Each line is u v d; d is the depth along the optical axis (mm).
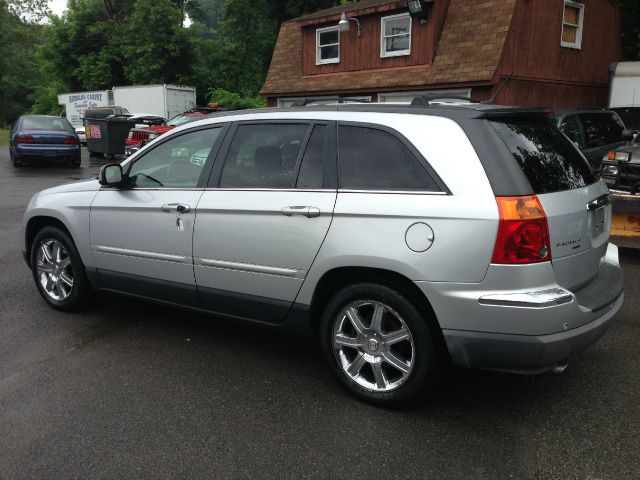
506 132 3182
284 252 3533
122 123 20594
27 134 16906
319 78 20500
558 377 3758
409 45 17797
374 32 18703
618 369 3861
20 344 4324
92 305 5090
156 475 2775
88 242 4617
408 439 3061
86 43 40781
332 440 3057
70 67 42000
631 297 5320
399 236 3113
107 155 21531
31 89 61000
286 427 3184
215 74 37250
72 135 17594
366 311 3455
